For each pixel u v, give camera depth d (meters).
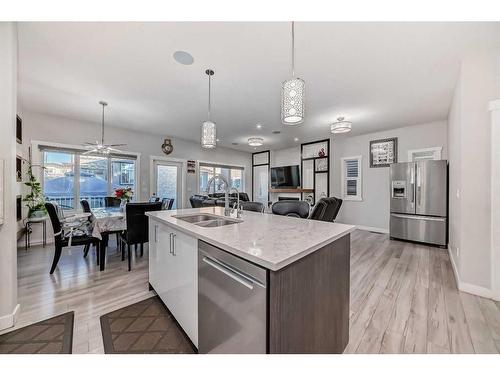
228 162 7.82
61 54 2.29
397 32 1.96
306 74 2.70
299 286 1.06
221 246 1.17
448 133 4.16
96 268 2.94
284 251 1.02
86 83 2.95
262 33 1.96
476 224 2.31
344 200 6.13
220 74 2.71
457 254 2.66
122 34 1.98
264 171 8.42
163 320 1.82
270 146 7.55
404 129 5.09
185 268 1.56
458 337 1.63
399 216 4.55
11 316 1.71
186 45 2.14
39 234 4.18
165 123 4.85
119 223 3.02
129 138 5.43
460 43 2.11
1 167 1.67
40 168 4.20
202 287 1.35
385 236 5.00
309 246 1.11
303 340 1.09
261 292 0.94
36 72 2.66
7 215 1.70
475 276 2.31
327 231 1.47
